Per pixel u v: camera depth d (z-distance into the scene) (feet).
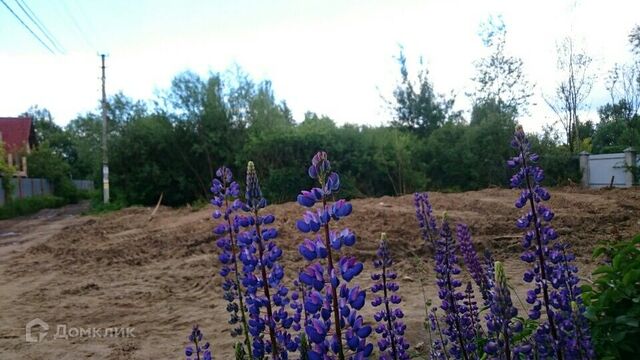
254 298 8.51
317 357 6.72
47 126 265.54
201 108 88.94
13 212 97.81
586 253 29.71
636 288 9.59
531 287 24.03
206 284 28.27
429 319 14.17
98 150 104.83
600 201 49.65
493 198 56.03
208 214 55.16
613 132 112.06
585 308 8.50
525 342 9.39
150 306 25.31
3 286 31.55
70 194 148.05
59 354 19.12
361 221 40.34
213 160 90.27
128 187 91.81
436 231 13.30
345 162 77.92
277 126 84.79
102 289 29.19
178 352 18.60
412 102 105.70
